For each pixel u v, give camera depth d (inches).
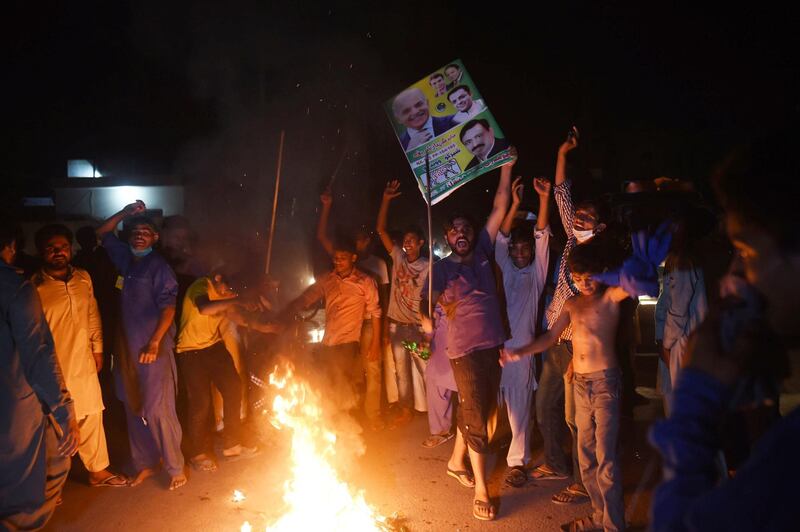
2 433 146.9
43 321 152.9
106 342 255.4
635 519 166.9
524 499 183.5
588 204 179.3
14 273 149.6
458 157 187.2
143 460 204.8
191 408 210.8
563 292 181.8
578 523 162.9
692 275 167.6
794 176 38.1
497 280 195.8
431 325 182.1
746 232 40.4
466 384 175.3
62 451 155.6
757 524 37.5
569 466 201.9
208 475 207.3
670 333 170.6
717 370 41.6
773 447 38.0
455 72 188.9
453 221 181.0
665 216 175.5
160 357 198.4
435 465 209.3
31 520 153.6
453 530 168.2
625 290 146.6
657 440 43.4
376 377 240.2
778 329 40.3
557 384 189.6
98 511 185.9
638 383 278.8
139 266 199.3
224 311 200.5
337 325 234.4
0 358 146.1
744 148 41.1
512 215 196.9
